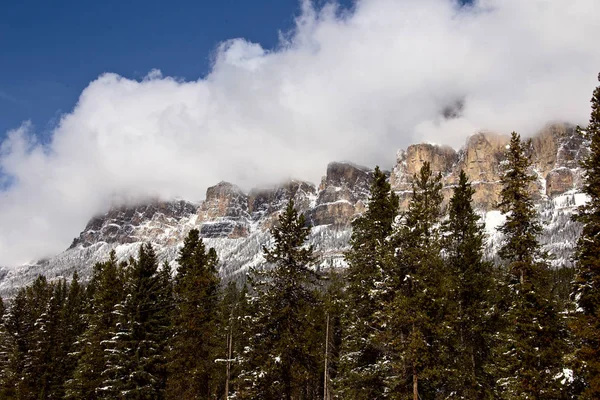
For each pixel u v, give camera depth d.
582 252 25.91
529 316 28.77
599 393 23.44
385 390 27.48
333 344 48.81
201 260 46.25
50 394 54.97
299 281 34.59
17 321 59.94
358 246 33.75
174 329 43.34
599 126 26.89
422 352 25.83
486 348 33.34
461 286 33.44
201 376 42.47
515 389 27.78
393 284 27.70
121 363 39.41
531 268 29.16
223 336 46.44
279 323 34.69
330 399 48.56
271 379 33.22
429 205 34.28
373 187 34.56
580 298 25.52
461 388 29.39
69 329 59.69
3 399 55.25
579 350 24.61
